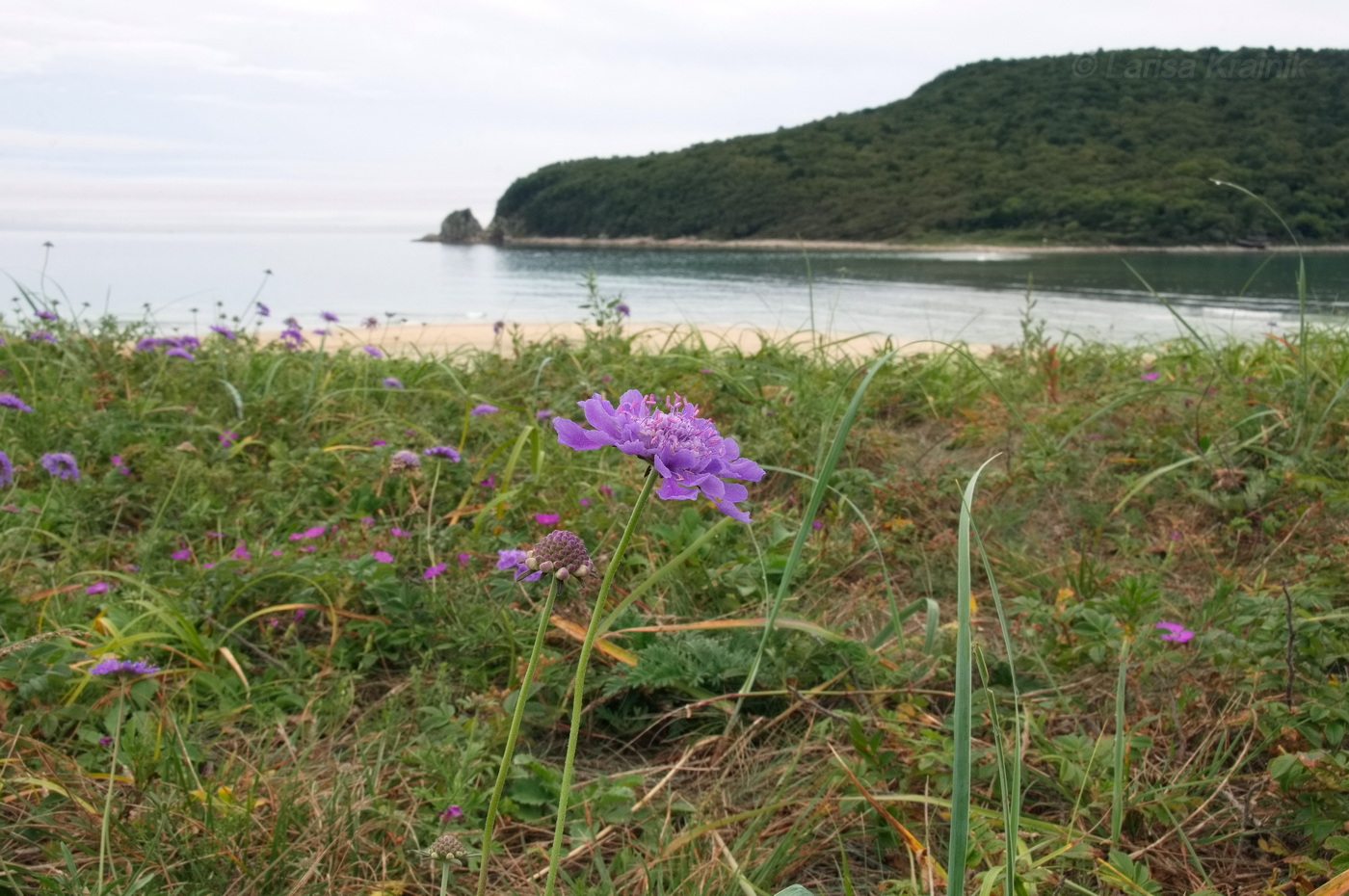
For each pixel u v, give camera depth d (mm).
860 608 3090
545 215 79312
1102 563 3469
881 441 4652
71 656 2490
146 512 3879
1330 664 2375
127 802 2039
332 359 6469
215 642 2738
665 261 41688
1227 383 4953
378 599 2906
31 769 2127
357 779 2154
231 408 5062
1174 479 3959
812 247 56125
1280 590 2920
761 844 2049
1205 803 2023
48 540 3428
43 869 1856
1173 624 2521
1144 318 16516
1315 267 31984
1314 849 1896
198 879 1795
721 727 2518
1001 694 2561
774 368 6148
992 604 3205
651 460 1246
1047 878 1797
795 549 2176
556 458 4375
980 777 2180
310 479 4113
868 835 2139
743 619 2838
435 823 2023
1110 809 2066
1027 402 5469
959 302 20578
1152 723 2420
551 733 2564
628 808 2139
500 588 2969
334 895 1830
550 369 6082
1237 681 2324
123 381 5309
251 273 32562
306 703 2498
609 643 2666
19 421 4305
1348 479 3648
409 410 5355
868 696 2514
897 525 3615
